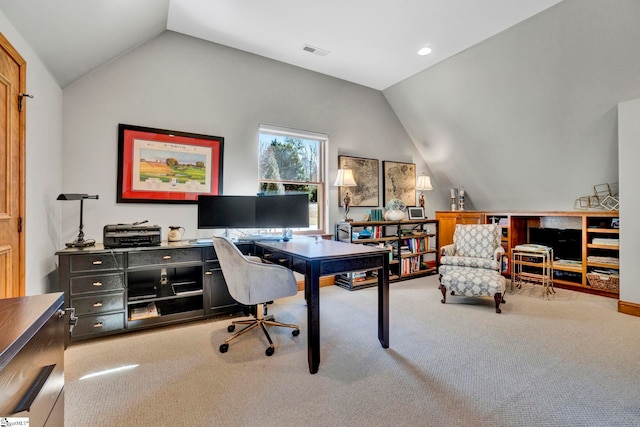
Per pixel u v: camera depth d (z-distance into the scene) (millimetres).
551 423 1532
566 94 3443
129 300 2625
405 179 5125
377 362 2141
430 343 2432
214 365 2105
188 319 2830
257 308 2615
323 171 4324
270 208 3273
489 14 2922
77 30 2270
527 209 4910
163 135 3186
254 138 3713
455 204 5492
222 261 2379
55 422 866
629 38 2762
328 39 3371
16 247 1928
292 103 3986
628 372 1988
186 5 2822
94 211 2904
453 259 3629
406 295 3783
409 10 2855
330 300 3582
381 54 3707
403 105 4840
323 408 1650
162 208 3207
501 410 1629
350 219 4285
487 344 2410
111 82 2969
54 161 2590
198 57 3375
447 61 3873
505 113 4012
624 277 3109
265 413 1610
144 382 1898
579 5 2740
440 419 1562
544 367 2061
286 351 2312
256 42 3443
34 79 2188
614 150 3592
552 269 4062
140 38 2977
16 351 633
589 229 3857
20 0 1743
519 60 3430
